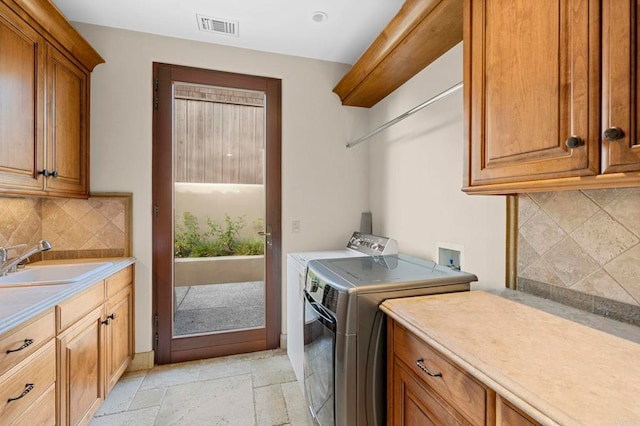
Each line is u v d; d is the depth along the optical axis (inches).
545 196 51.0
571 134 33.2
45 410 47.8
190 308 96.3
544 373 27.1
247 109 100.9
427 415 38.4
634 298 39.6
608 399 23.3
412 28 65.7
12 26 56.4
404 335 43.6
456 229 70.2
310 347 63.7
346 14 81.1
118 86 87.6
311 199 106.3
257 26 86.7
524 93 38.6
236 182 100.2
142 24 85.9
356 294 48.1
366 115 112.0
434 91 78.2
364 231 108.8
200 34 91.0
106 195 86.0
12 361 40.6
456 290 54.1
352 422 48.0
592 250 44.3
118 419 67.4
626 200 40.6
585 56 31.7
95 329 64.7
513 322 39.4
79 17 82.5
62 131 72.2
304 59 105.1
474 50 46.9
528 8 38.1
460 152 69.0
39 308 45.7
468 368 29.7
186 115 95.1
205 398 75.3
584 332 36.3
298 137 105.0
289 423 66.9
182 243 95.7
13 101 56.9
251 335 100.3
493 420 28.6
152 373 86.7
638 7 27.6
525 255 54.6
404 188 90.9
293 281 89.4
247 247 101.3
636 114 27.9
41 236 81.7
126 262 80.8
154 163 91.5
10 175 56.4
